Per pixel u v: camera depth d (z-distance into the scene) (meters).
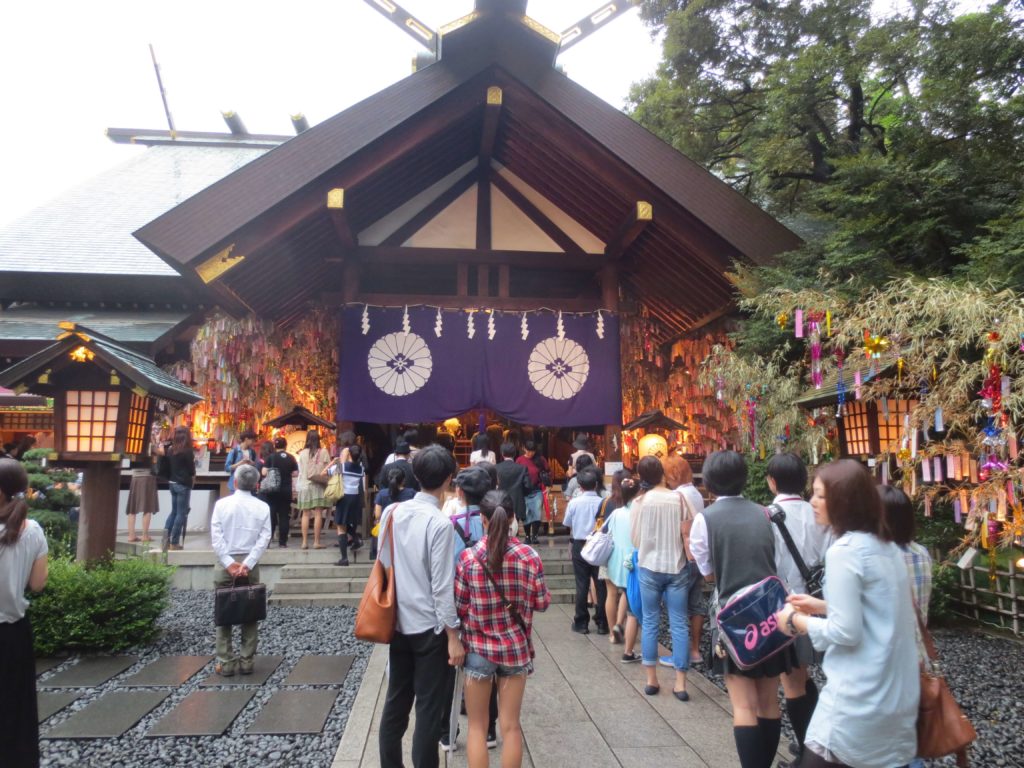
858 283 7.42
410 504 3.09
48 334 10.38
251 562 5.03
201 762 3.65
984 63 7.23
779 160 12.12
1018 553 6.74
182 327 11.19
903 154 7.94
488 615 2.99
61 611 5.59
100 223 13.52
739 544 3.09
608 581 6.02
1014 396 4.46
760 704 3.06
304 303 12.45
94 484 5.88
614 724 4.11
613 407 10.93
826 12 10.90
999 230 6.18
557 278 13.49
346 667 5.35
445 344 10.72
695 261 10.45
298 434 11.56
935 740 2.12
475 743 2.93
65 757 3.70
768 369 7.60
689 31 12.26
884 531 2.16
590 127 9.52
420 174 11.12
